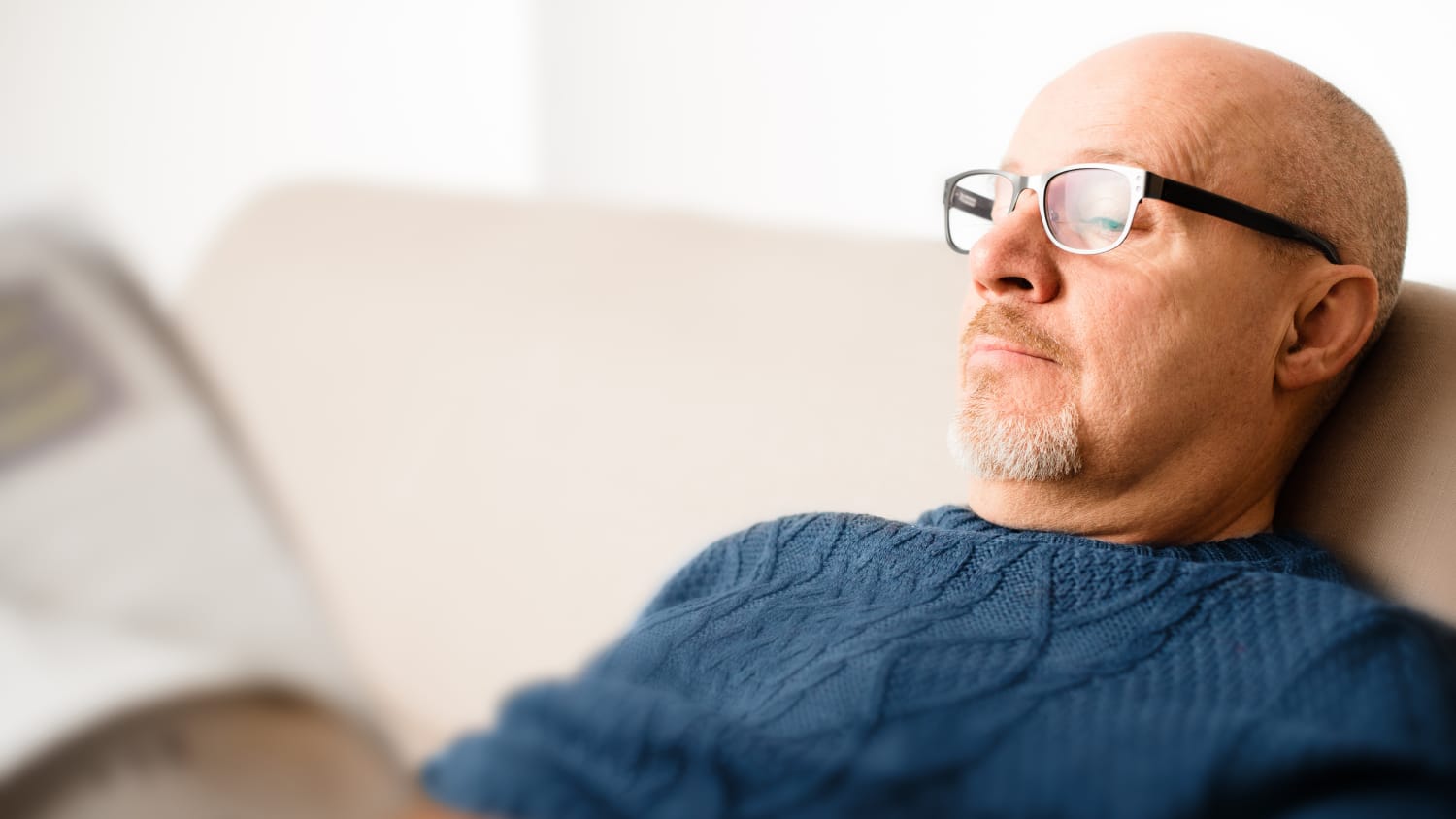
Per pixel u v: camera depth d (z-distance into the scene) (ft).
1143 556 2.89
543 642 4.14
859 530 3.32
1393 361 3.42
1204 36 3.48
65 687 2.19
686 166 7.08
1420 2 4.28
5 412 2.29
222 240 5.05
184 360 2.43
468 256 4.72
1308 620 2.58
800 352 4.17
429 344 4.60
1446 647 2.63
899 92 6.04
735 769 2.39
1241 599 2.69
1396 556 3.18
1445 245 4.33
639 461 4.21
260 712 2.29
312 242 4.93
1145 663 2.61
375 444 4.54
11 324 2.30
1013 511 3.47
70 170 7.61
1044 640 2.73
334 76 8.05
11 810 2.14
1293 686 2.47
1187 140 3.26
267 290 4.87
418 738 4.15
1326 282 3.30
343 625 4.39
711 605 3.28
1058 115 3.50
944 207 3.91
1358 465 3.36
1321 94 3.40
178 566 2.34
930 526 3.49
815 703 2.74
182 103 7.82
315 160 8.17
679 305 4.39
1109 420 3.27
